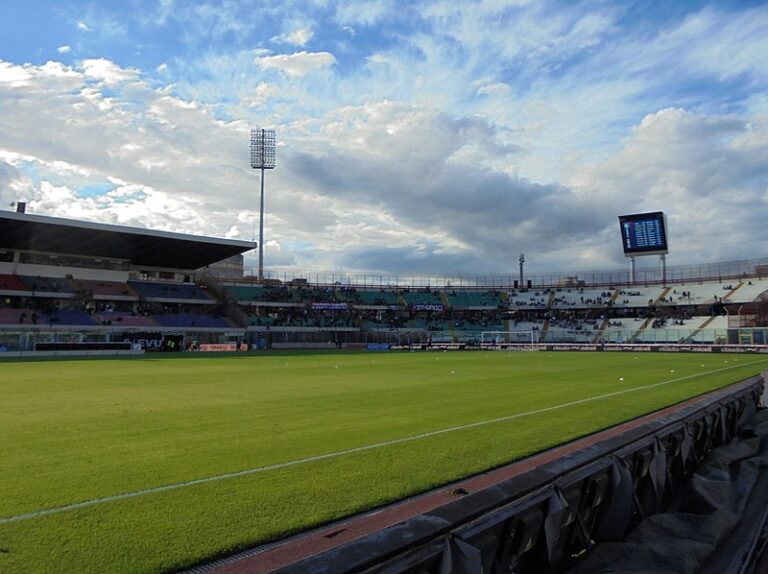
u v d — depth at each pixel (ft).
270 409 41.19
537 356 143.95
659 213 237.04
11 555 14.17
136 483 20.89
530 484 11.75
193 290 216.95
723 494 20.04
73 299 183.42
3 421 35.32
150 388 56.90
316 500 19.02
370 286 266.57
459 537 9.32
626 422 36.24
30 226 151.64
